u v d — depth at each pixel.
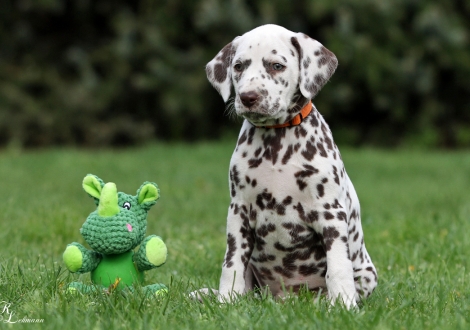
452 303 4.35
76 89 18.23
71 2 19.05
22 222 7.14
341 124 19.41
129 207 4.37
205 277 5.34
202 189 11.02
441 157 16.28
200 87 18.14
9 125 17.84
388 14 18.42
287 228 4.38
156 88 18.28
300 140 4.36
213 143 17.91
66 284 4.44
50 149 17.91
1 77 18.44
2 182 11.05
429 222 7.32
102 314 3.85
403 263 5.89
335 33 17.92
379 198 10.60
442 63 18.69
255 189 4.38
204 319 3.85
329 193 4.32
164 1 18.58
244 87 4.27
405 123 19.39
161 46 18.22
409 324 3.74
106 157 14.91
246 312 3.89
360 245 4.70
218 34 18.19
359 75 18.08
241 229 4.46
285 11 18.33
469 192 11.08
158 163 14.20
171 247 6.41
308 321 3.71
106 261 4.35
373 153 16.92
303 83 4.36
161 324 3.68
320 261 4.51
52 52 19.17
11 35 19.09
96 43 19.34
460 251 6.06
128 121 18.72
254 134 4.45
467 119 19.56
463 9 19.50
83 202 9.00
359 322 3.70
